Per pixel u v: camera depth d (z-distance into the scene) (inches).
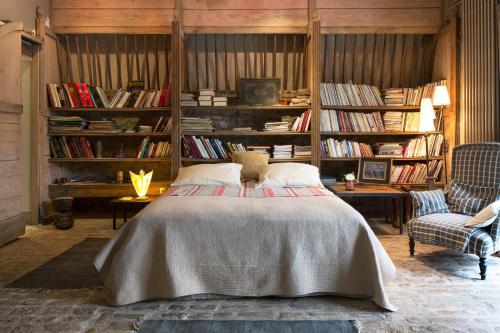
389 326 87.5
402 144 203.0
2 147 155.8
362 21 203.3
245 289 101.7
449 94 191.2
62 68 211.2
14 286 111.5
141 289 99.6
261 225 102.5
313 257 102.3
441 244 125.8
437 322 89.4
